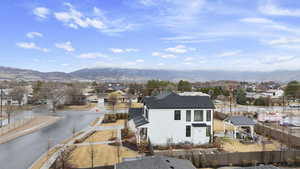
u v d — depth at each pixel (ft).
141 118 119.85
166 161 58.70
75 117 200.75
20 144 111.04
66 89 288.10
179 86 351.67
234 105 274.57
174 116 107.55
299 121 171.94
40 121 177.88
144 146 100.89
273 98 338.34
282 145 104.12
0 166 81.92
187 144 104.12
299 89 322.14
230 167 80.84
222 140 114.73
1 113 208.23
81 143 112.27
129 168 57.31
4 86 388.78
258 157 83.82
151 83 355.36
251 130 117.70
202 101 112.78
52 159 87.20
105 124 165.27
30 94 345.10
